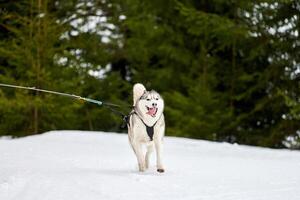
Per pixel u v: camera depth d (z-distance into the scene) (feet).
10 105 66.69
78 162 36.19
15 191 26.03
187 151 45.14
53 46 71.72
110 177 28.96
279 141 79.30
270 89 81.25
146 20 90.33
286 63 78.23
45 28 69.46
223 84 87.61
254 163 36.99
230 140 83.92
